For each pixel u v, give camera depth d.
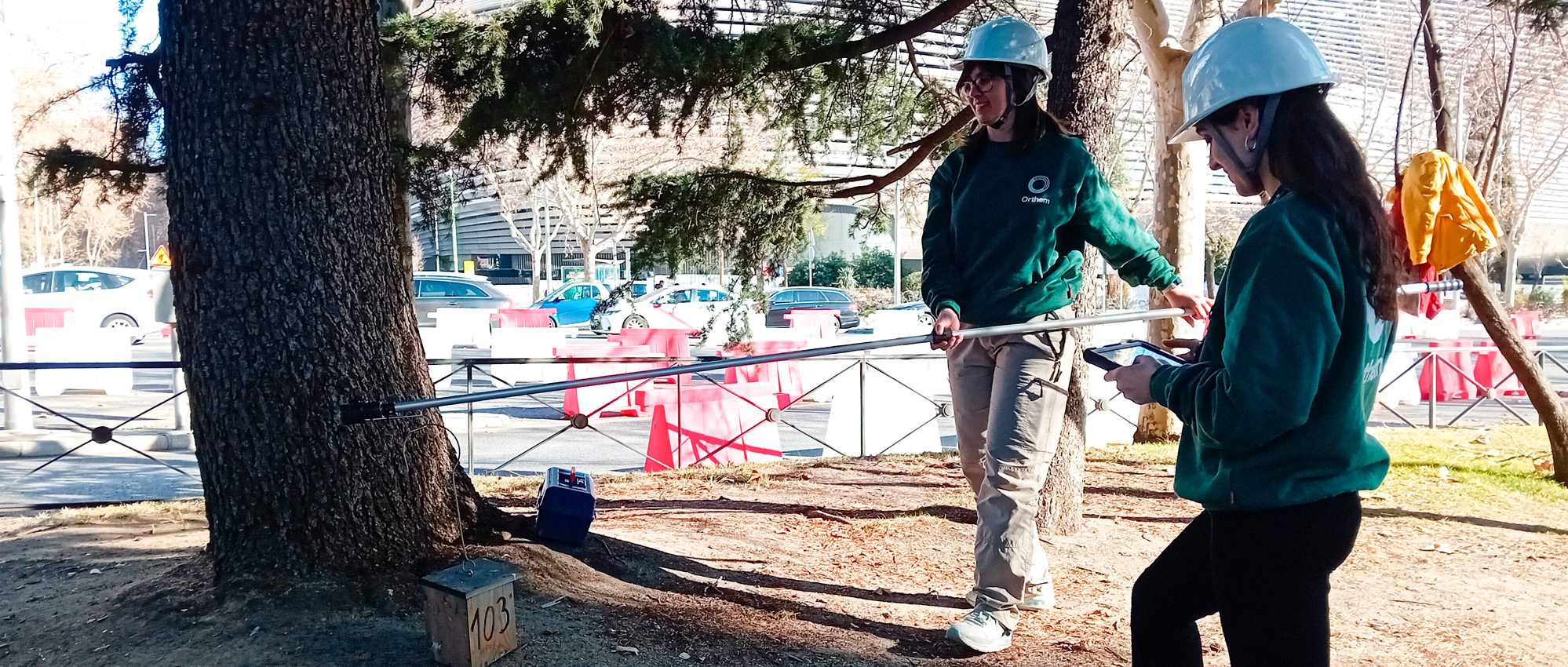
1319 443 1.91
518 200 32.72
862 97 6.40
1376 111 17.69
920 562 4.58
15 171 10.56
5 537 4.88
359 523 3.55
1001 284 3.47
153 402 13.30
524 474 8.12
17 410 10.00
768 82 6.11
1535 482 6.78
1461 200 3.66
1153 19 8.51
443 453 3.89
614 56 5.71
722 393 8.17
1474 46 8.85
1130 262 3.61
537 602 3.60
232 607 3.37
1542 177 20.80
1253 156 1.99
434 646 3.11
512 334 17.62
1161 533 5.23
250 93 3.38
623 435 10.52
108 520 5.24
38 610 3.61
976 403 3.63
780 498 6.02
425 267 58.16
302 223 3.46
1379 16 17.25
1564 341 25.39
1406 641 3.69
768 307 6.70
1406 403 12.89
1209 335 2.10
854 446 8.71
